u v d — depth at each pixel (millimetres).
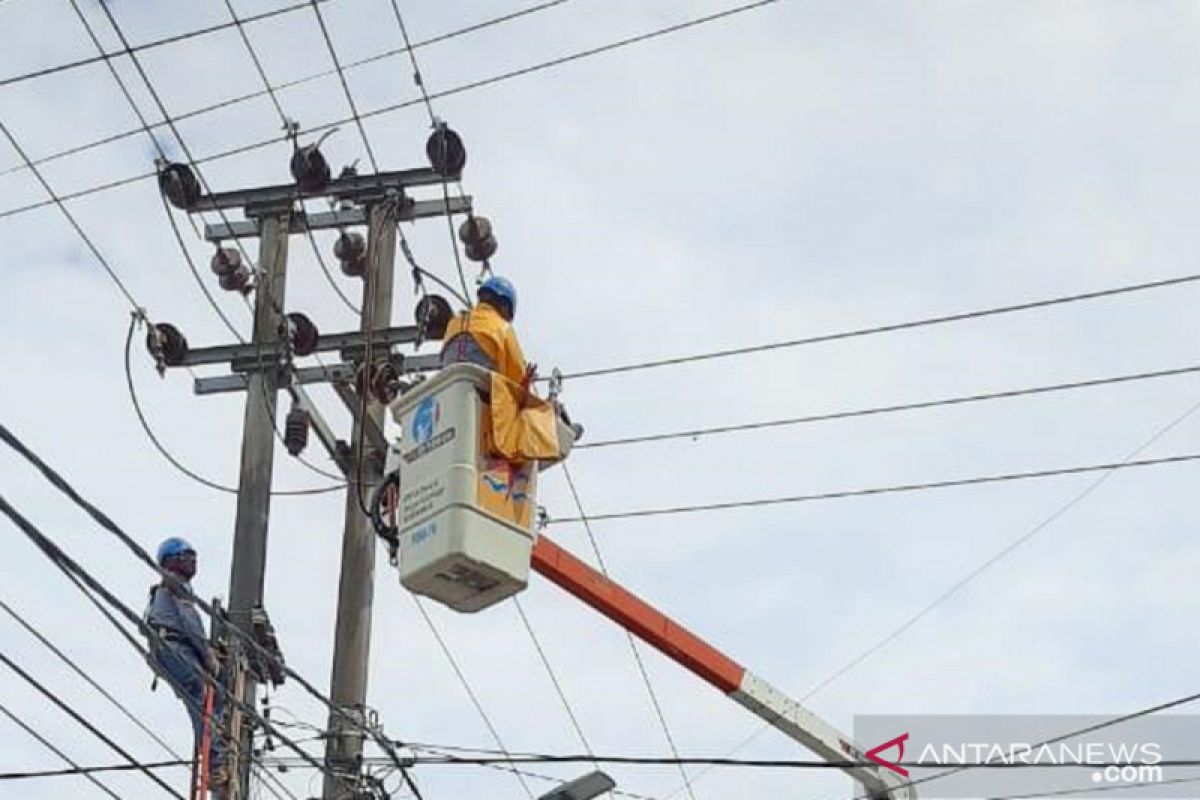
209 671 21891
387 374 24500
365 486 24281
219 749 21828
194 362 24703
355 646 23547
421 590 17938
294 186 25297
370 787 22672
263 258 25062
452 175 24734
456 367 17812
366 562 23953
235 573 23438
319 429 24734
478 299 18672
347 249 25328
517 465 17938
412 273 24797
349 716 22516
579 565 22953
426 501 17781
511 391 17828
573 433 18562
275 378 24562
